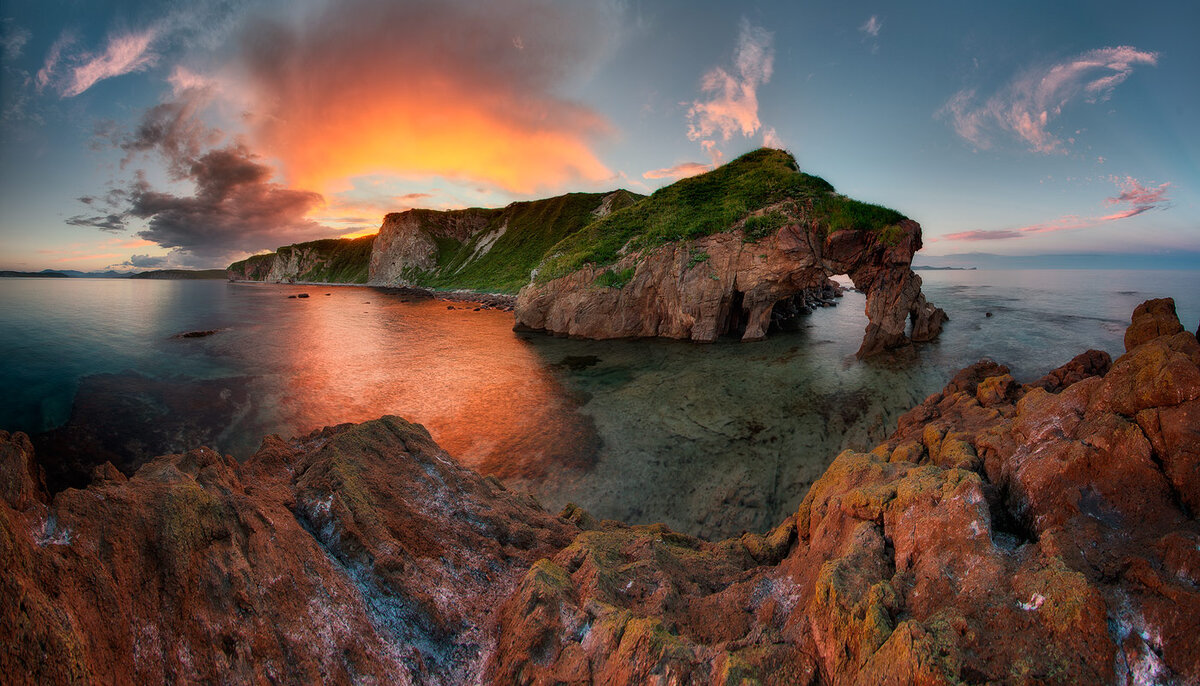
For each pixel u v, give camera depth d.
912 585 5.70
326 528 7.27
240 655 4.95
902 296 33.47
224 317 61.19
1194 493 5.49
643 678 5.21
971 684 4.26
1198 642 4.16
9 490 5.16
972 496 6.14
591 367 32.28
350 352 38.44
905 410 22.39
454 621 6.76
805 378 27.72
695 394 25.55
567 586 6.84
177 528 5.26
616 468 17.89
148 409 24.64
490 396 26.39
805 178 42.84
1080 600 4.59
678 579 7.66
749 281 38.41
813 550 7.41
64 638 3.85
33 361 33.28
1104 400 7.19
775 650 5.49
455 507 9.16
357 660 5.69
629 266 43.41
